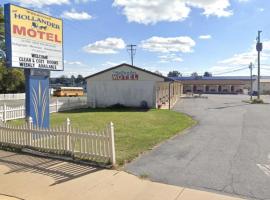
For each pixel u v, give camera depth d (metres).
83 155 10.13
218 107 35.50
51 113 27.61
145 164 9.67
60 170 9.09
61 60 14.67
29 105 13.16
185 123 20.05
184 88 115.69
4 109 21.17
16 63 12.42
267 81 112.44
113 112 28.59
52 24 14.12
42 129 11.15
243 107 35.47
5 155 10.92
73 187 7.75
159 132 15.77
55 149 10.85
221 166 9.56
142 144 12.52
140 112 28.59
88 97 36.22
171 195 7.22
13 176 8.61
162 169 9.17
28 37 12.91
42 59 13.62
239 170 9.17
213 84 113.25
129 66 34.88
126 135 14.74
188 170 9.12
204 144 12.84
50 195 7.28
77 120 21.92
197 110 31.12
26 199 7.08
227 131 16.58
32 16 13.08
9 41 12.18
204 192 7.43
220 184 7.97
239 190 7.59
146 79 34.41
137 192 7.41
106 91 35.75
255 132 16.28
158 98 36.25
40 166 9.52
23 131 11.64
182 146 12.37
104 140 9.60
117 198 7.07
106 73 35.66
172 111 29.81
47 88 14.02
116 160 9.95
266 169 9.29
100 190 7.55
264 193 7.42
